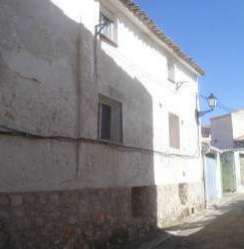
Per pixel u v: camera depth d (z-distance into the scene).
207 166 21.98
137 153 12.77
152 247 10.78
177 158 16.23
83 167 9.91
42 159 8.74
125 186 11.83
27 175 8.35
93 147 10.36
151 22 13.54
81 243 9.61
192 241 11.57
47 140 8.91
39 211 8.53
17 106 8.23
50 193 8.85
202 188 19.16
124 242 11.23
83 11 10.43
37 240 8.40
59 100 9.37
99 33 11.00
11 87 8.12
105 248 10.39
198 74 19.61
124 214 11.58
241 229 13.30
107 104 11.89
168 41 15.13
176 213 15.39
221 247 10.75
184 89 17.86
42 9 9.07
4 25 8.07
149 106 13.98
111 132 12.01
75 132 9.81
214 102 19.05
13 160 8.06
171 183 15.31
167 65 16.08
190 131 18.30
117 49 12.09
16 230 7.95
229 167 29.16
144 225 12.64
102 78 11.13
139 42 13.66
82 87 10.09
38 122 8.73
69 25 9.91
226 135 41.75
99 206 10.43
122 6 12.16
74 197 9.55
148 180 13.37
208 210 18.67
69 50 9.85
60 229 9.02
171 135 17.06
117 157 11.52
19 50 8.38
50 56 9.20
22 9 8.53
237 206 19.94
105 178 10.83
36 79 8.75
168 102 15.83
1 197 7.76
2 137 7.87
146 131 13.57
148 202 13.27
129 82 12.68
